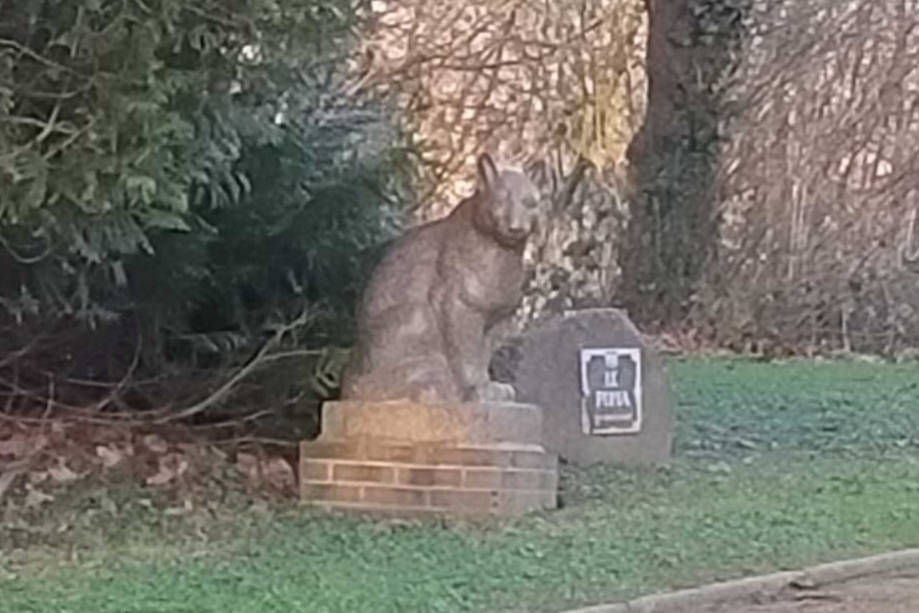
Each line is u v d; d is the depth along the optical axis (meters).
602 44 20.48
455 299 10.99
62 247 10.51
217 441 12.23
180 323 12.48
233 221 12.16
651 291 20.59
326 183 12.38
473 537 9.98
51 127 9.28
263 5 9.50
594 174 20.31
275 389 12.33
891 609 8.68
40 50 9.30
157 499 11.05
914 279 20.39
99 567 9.27
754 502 10.91
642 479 11.92
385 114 13.81
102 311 11.88
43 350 12.41
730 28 20.50
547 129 20.11
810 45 20.58
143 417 12.26
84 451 11.78
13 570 9.26
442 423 10.82
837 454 13.04
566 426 12.50
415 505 10.78
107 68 9.23
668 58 20.55
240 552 9.64
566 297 19.77
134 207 9.69
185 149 9.74
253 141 11.07
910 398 15.94
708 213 20.61
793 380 17.22
